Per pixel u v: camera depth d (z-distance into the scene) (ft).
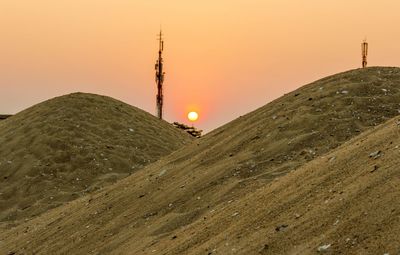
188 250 124.77
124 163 344.08
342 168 116.67
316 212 103.45
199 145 212.84
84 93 424.46
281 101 205.46
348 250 86.89
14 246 211.20
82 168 335.67
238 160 172.24
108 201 203.10
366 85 190.19
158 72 470.39
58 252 178.81
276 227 106.93
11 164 348.18
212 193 159.43
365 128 163.94
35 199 310.86
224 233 122.01
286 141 169.37
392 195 92.17
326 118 173.58
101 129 377.30
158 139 384.88
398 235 83.10
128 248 151.84
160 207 170.50
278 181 135.85
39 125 379.35
